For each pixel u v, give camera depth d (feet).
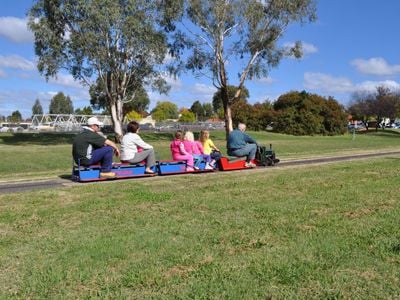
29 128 287.69
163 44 125.59
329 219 23.31
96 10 117.39
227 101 135.95
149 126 274.36
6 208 26.18
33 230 21.43
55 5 120.26
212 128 249.34
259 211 25.27
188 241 19.52
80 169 37.32
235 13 123.85
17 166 63.93
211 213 24.81
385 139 164.35
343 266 16.49
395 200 28.32
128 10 121.90
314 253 17.89
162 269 16.22
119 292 14.37
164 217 23.89
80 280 15.30
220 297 13.96
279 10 123.54
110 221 23.04
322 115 218.59
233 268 16.30
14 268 16.48
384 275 15.67
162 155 81.97
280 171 44.11
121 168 39.11
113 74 131.64
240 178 38.78
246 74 132.36
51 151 97.50
